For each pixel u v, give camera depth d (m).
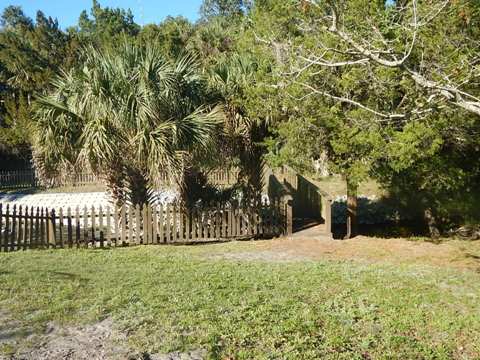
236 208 12.95
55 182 12.48
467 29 7.79
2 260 9.78
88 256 10.39
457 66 7.10
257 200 13.38
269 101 11.83
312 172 14.80
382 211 17.23
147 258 10.23
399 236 14.89
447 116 9.63
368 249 11.64
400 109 9.54
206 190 13.52
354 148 11.09
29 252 10.91
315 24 7.89
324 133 11.81
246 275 8.63
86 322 5.91
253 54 13.09
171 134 11.08
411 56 7.94
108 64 11.45
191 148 11.49
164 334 5.63
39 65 38.72
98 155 10.93
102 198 24.97
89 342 5.40
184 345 5.36
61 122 11.23
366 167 11.10
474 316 6.76
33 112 11.67
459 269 9.79
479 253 11.41
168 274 8.58
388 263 10.19
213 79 12.84
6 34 42.84
